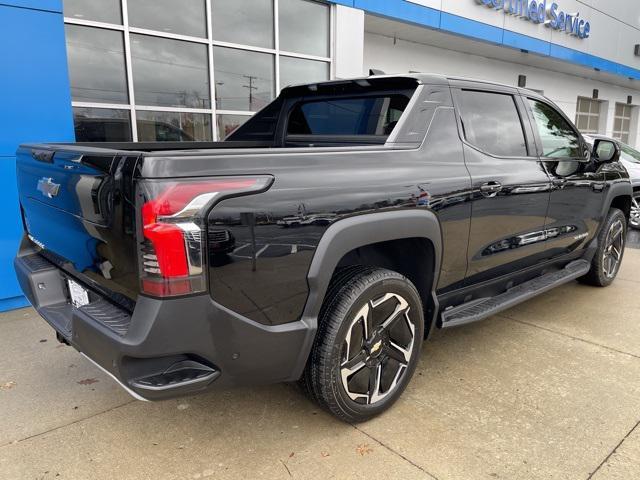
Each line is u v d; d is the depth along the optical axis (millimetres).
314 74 7422
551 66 13930
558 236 3904
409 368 2750
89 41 5301
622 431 2535
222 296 1925
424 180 2646
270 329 2096
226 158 1938
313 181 2186
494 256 3250
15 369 3299
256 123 4156
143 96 5785
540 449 2395
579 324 4008
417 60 10609
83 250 2225
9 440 2520
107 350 1917
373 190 2396
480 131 3182
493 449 2396
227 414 2740
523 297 3529
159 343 1820
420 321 2758
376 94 3209
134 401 2895
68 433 2582
